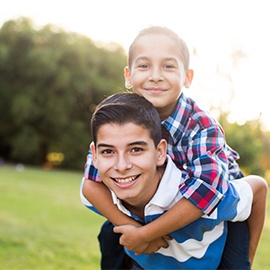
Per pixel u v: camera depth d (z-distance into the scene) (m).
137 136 1.75
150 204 1.89
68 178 14.17
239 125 19.33
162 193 1.88
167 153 2.00
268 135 21.86
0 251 4.60
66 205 7.84
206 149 1.90
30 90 19.62
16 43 19.72
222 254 2.15
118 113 1.76
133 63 1.99
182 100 2.02
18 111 19.17
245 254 2.13
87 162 2.08
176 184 1.89
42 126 19.75
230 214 1.93
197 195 1.80
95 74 20.30
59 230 5.84
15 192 9.00
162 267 2.16
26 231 5.56
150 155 1.78
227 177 1.91
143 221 2.00
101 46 21.17
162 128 1.99
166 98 1.93
